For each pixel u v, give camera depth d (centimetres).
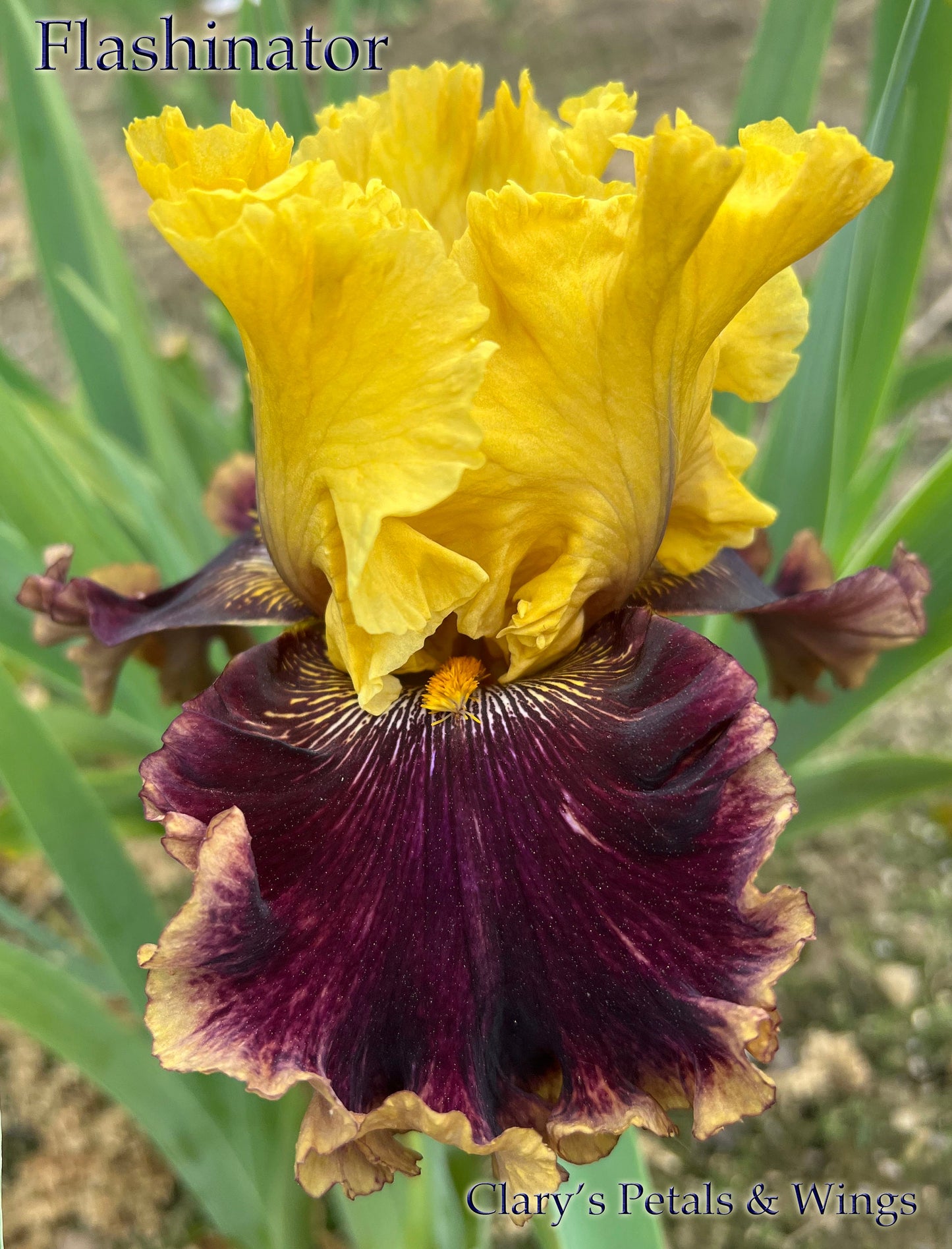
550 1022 12
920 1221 25
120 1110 28
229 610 17
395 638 14
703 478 16
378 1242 19
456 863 13
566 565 14
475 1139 11
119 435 31
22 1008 19
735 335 16
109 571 20
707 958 12
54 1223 26
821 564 20
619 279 12
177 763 13
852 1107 27
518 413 13
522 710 14
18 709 19
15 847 25
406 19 70
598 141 16
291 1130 21
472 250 13
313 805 13
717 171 11
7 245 59
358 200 12
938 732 36
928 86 21
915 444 45
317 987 12
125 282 28
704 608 17
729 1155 26
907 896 31
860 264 23
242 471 22
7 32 27
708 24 66
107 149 62
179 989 12
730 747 13
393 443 12
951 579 22
